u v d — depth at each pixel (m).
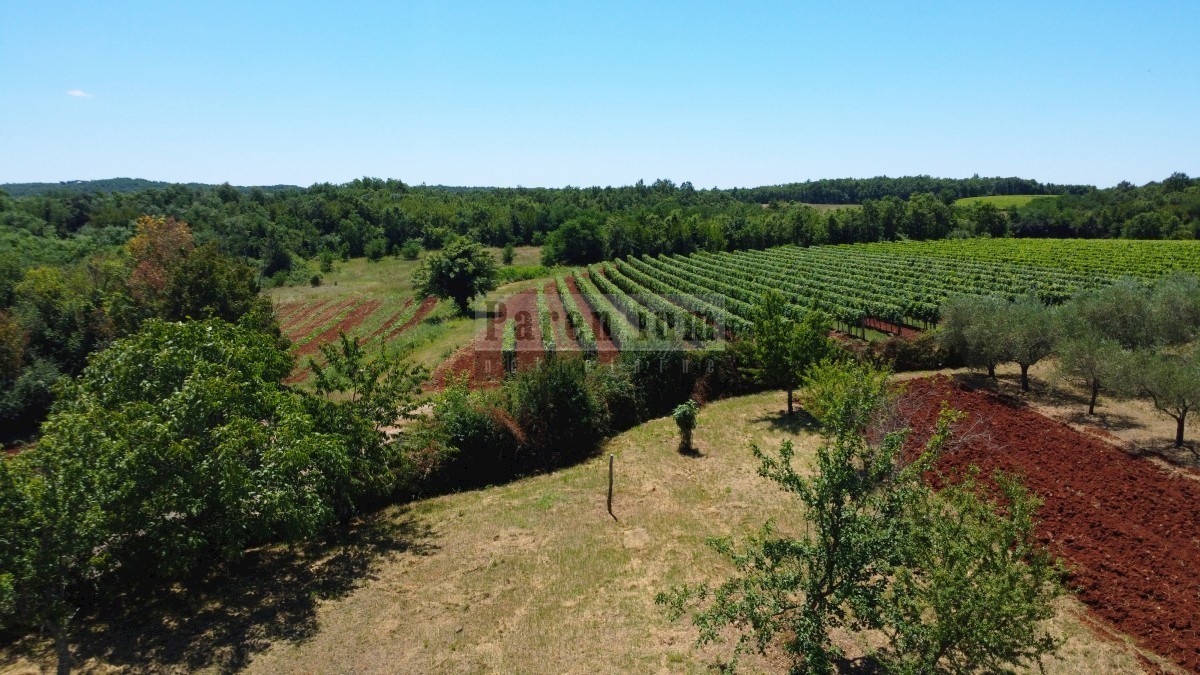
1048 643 8.54
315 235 109.75
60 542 10.77
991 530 8.82
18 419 30.02
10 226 73.62
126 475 12.25
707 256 93.88
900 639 10.25
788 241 112.69
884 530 9.55
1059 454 19.73
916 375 29.53
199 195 129.50
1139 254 74.44
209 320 16.84
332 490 17.28
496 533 17.27
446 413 21.47
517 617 13.48
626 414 26.39
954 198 174.00
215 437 13.53
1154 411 23.14
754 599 10.08
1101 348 21.97
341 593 14.49
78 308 33.25
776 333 25.83
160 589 14.66
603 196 167.75
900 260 78.62
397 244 113.94
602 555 15.91
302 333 51.12
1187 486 17.22
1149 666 11.11
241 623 13.30
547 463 22.69
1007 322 25.84
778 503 18.31
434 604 13.99
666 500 18.98
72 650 12.32
